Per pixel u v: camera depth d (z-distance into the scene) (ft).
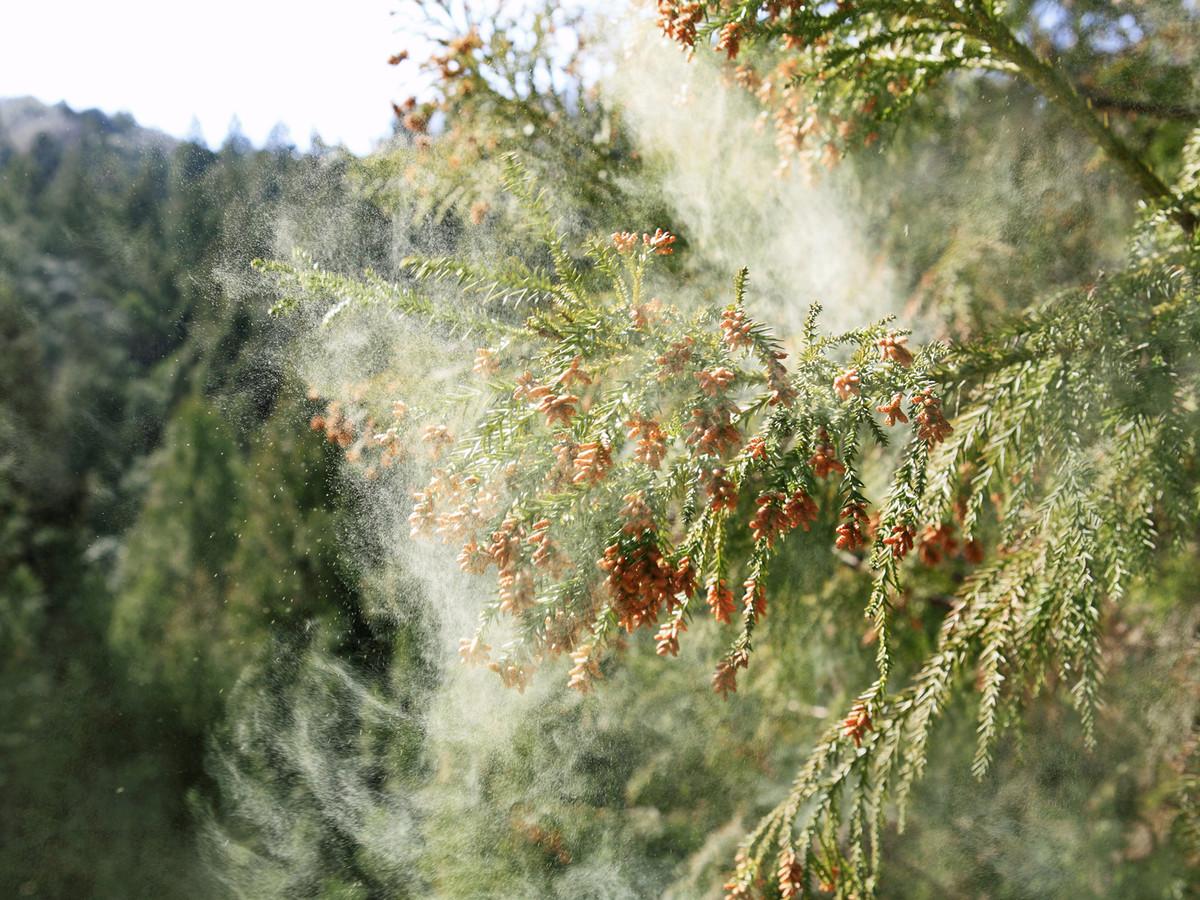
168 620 16.11
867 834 9.97
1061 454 5.90
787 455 5.05
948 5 6.61
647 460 4.94
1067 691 7.86
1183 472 5.74
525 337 6.17
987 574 7.10
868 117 8.13
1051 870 8.86
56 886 15.75
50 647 17.79
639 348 5.47
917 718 6.93
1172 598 7.44
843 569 10.24
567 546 5.29
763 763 10.94
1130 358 5.61
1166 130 8.20
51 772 16.37
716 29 6.54
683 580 4.99
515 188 6.21
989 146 8.70
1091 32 8.07
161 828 15.55
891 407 5.11
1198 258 5.58
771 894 7.67
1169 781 8.09
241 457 15.25
